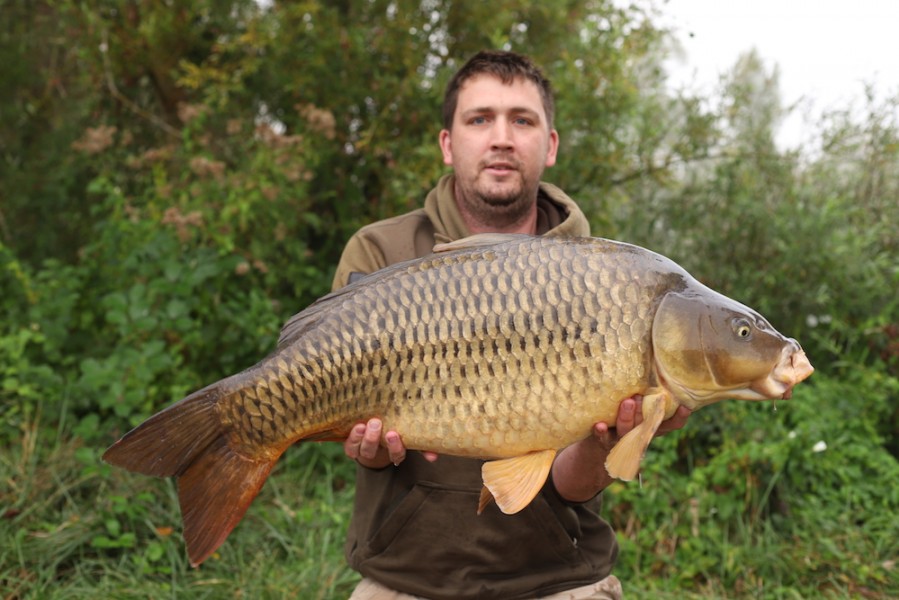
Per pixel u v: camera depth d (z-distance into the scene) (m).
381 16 5.36
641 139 5.20
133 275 4.60
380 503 2.37
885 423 4.71
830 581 3.73
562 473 2.27
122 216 5.02
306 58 5.25
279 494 4.07
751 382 1.85
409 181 4.93
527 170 2.55
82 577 3.47
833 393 4.60
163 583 3.46
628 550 3.88
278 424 1.95
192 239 4.62
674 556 3.88
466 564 2.33
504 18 5.22
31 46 6.36
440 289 1.89
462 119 2.57
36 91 6.45
